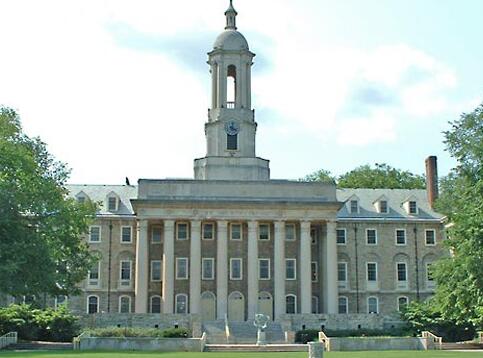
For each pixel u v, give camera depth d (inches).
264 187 3560.5
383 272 3750.0
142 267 3430.1
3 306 3117.6
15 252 2137.1
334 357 1899.6
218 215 3499.0
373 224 3791.8
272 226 3641.7
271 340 3036.4
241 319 3531.0
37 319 2652.6
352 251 3752.5
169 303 3417.8
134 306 3627.0
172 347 2442.2
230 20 3892.7
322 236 3624.5
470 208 2249.0
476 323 2400.3
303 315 3262.8
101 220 3700.8
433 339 2581.2
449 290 2345.0
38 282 2228.1
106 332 2706.7
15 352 2114.9
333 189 3585.1
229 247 3599.9
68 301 3599.9
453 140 2415.1
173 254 3474.4
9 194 2226.9
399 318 3245.6
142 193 3508.9
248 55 3806.6
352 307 3700.8
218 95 3759.8
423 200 3941.9
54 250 2379.4
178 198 3486.7
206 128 3754.9
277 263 3491.6
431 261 3782.0
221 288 3452.3
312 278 3663.9
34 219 2374.5
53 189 2438.5
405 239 3794.3
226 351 2409.0
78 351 2208.4
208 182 3545.8
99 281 3646.7
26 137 2815.0
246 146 3718.0
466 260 2165.4
